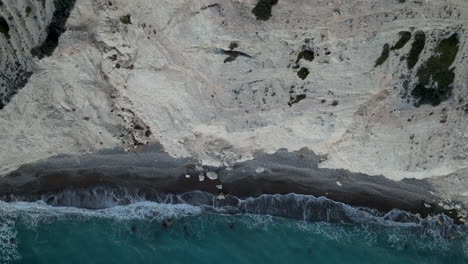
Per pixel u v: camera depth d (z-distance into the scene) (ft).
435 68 82.23
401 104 86.58
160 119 94.84
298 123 91.71
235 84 85.35
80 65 87.56
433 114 87.45
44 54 82.79
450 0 74.59
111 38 84.33
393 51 80.94
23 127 91.20
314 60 81.30
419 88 84.17
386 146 92.68
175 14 77.87
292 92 86.48
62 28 81.92
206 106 89.10
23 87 86.02
